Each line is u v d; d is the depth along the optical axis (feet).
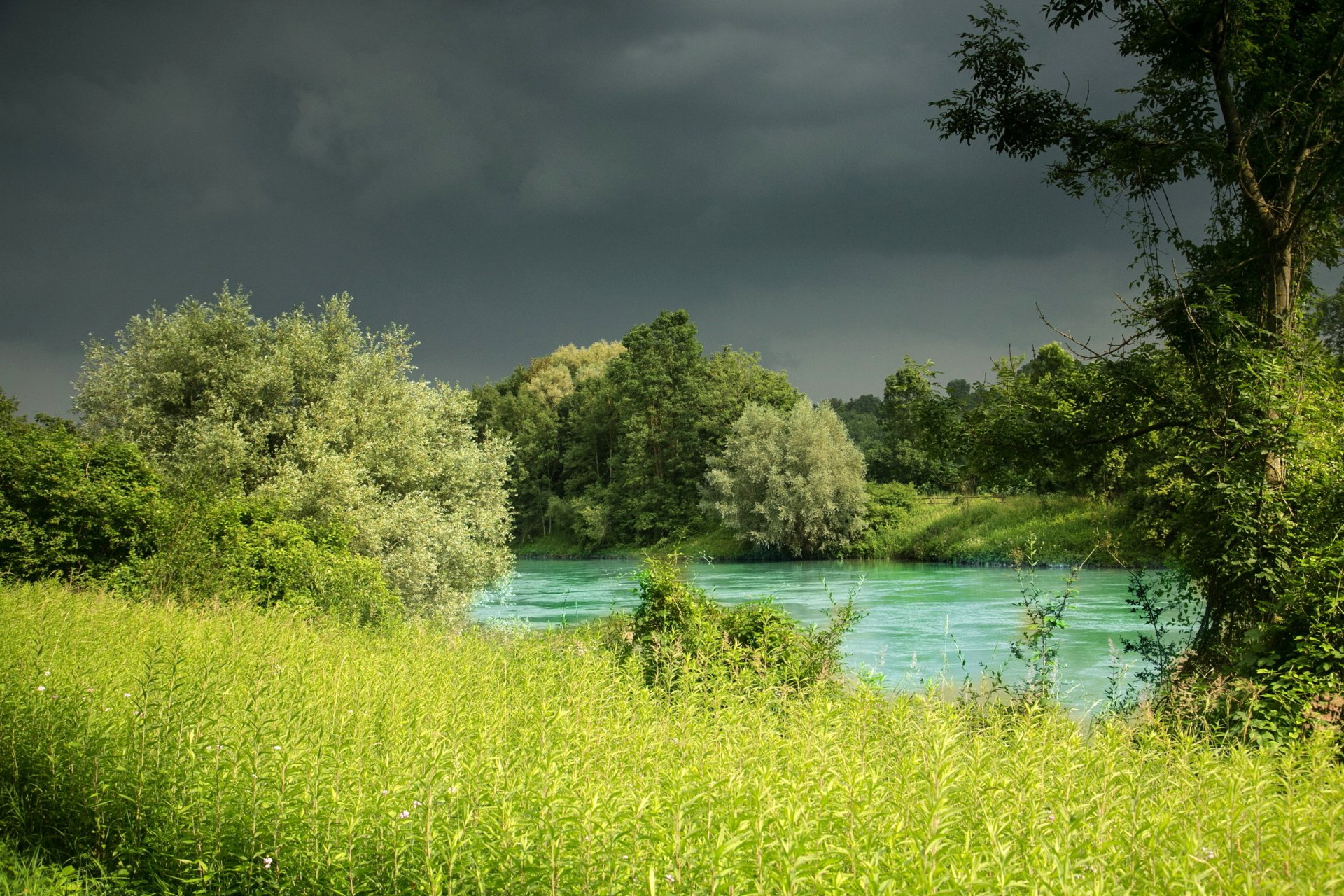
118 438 77.30
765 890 10.59
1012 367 48.39
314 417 84.58
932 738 14.70
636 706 23.29
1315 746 17.74
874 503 189.06
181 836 14.88
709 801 12.89
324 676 22.90
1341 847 11.71
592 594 122.52
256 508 64.54
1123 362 44.06
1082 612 78.02
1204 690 28.91
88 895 14.34
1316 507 34.35
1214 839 12.66
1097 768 15.56
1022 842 12.04
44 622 27.14
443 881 12.33
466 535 89.35
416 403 90.79
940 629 73.72
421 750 16.44
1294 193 42.98
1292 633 30.25
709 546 215.31
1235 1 41.42
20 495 51.42
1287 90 42.57
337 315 90.12
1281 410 37.99
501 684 26.20
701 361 258.98
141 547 53.57
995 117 50.57
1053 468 46.47
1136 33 47.21
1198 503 37.93
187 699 17.80
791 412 208.23
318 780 14.90
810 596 104.53
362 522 77.00
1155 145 47.01
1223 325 40.24
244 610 40.19
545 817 12.48
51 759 16.97
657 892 11.12
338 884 13.30
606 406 280.31
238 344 85.92
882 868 11.44
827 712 19.01
